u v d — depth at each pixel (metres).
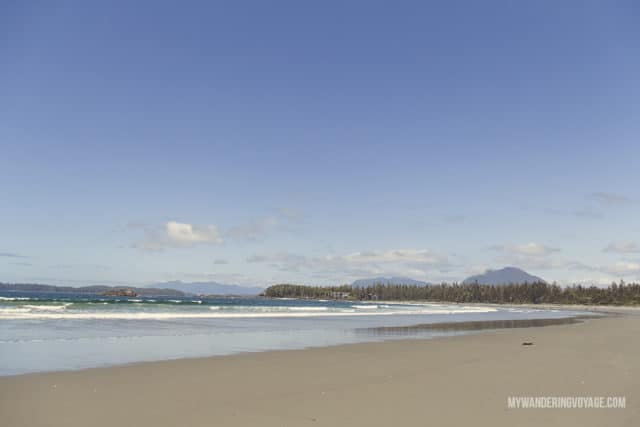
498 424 8.28
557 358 17.20
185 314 44.00
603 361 16.53
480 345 21.67
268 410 9.09
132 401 9.62
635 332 32.66
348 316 52.16
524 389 11.27
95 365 13.94
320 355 17.33
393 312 68.81
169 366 14.09
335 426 8.06
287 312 58.44
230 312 52.56
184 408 9.15
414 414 8.89
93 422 8.11
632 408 9.51
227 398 10.05
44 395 9.93
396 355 17.59
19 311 38.66
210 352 17.78
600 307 156.00
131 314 39.50
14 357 15.07
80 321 31.27
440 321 45.19
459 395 10.55
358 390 11.05
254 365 14.66
